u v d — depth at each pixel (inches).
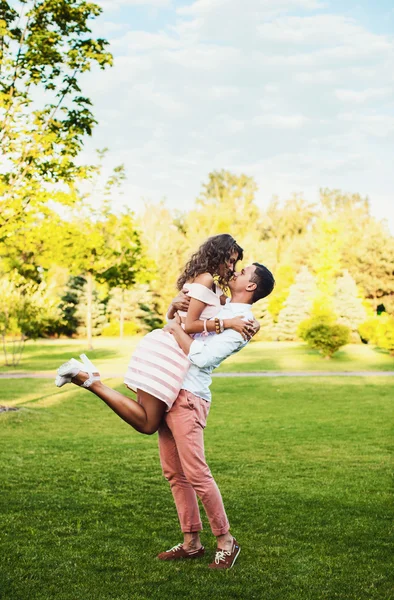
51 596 116.4
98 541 151.3
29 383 670.5
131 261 1290.6
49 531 159.6
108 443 332.2
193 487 133.1
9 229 406.3
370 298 2143.2
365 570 133.0
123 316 1724.9
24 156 390.9
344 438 351.9
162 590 120.0
